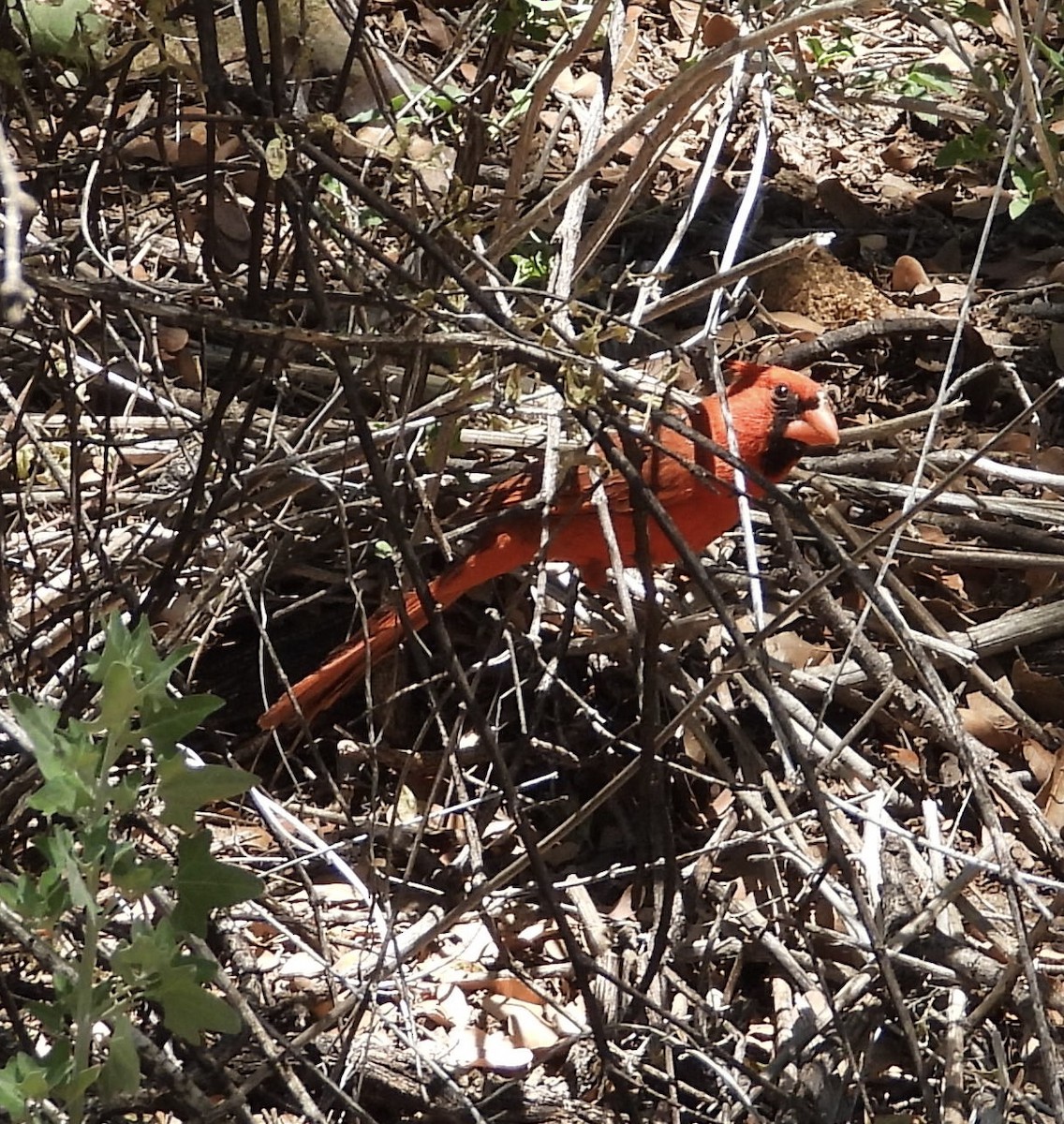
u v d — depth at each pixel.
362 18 1.64
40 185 1.74
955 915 2.27
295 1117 1.96
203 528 1.80
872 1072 2.10
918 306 3.67
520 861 1.86
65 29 1.72
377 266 2.41
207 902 1.25
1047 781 2.65
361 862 2.41
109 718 1.21
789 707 2.57
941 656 2.73
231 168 2.87
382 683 2.56
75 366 2.17
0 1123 1.32
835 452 3.22
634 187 2.22
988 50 3.91
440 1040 2.15
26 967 1.97
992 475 2.97
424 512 2.26
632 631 1.93
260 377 1.73
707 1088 2.10
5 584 2.15
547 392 2.42
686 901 2.33
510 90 3.43
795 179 3.99
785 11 2.37
